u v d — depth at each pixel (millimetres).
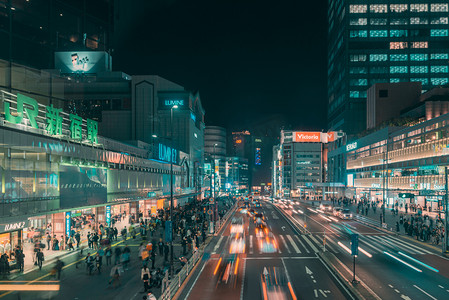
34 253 29891
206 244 40031
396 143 89438
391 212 76000
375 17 143125
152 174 68312
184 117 114188
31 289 22422
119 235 44531
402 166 85750
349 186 128125
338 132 152625
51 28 112938
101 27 131375
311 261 31547
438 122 69312
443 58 140875
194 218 52000
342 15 148625
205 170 161125
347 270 28156
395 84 126062
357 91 142750
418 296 21641
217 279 25531
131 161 56062
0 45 98500
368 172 109562
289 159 192125
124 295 21422
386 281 25000
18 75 54844
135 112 113375
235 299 21016
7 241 28297
